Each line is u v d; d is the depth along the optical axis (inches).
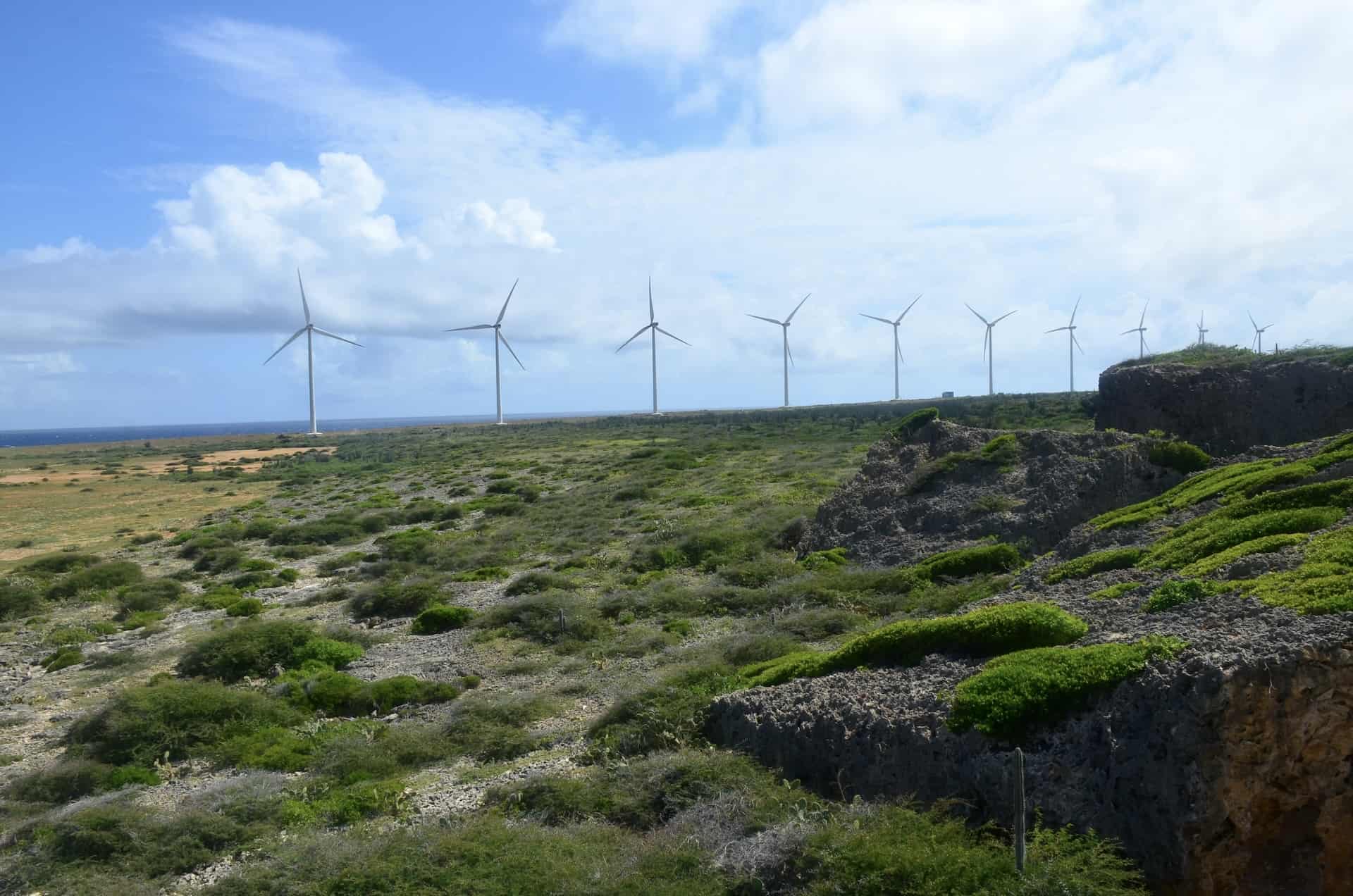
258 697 779.4
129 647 1117.1
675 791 484.7
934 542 1023.6
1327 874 377.4
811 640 796.0
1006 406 3147.1
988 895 342.6
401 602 1187.3
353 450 4613.7
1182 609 480.1
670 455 2684.5
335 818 540.4
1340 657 379.6
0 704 901.2
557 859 420.8
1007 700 425.7
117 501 2997.0
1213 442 1154.0
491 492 2481.5
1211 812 358.6
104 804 569.3
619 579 1214.9
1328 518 555.5
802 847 399.5
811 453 2481.5
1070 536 804.6
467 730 667.4
